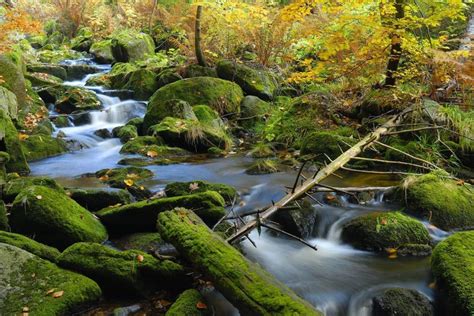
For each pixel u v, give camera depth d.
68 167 7.03
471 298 3.17
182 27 13.05
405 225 4.43
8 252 3.59
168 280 3.66
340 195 5.53
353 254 4.37
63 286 3.42
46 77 11.87
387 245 4.31
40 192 4.43
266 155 7.70
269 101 10.55
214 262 3.29
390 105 7.72
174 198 4.63
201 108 9.16
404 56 8.20
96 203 5.17
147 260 3.69
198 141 8.04
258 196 5.73
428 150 6.41
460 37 9.51
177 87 9.77
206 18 11.53
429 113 6.84
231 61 11.02
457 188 5.17
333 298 3.64
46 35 19.12
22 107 8.70
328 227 4.81
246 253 4.31
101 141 8.69
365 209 5.13
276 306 2.84
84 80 13.21
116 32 16.67
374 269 4.04
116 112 10.15
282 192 5.77
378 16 7.45
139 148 7.82
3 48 8.73
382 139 7.00
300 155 7.41
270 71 11.51
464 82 6.61
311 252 4.45
